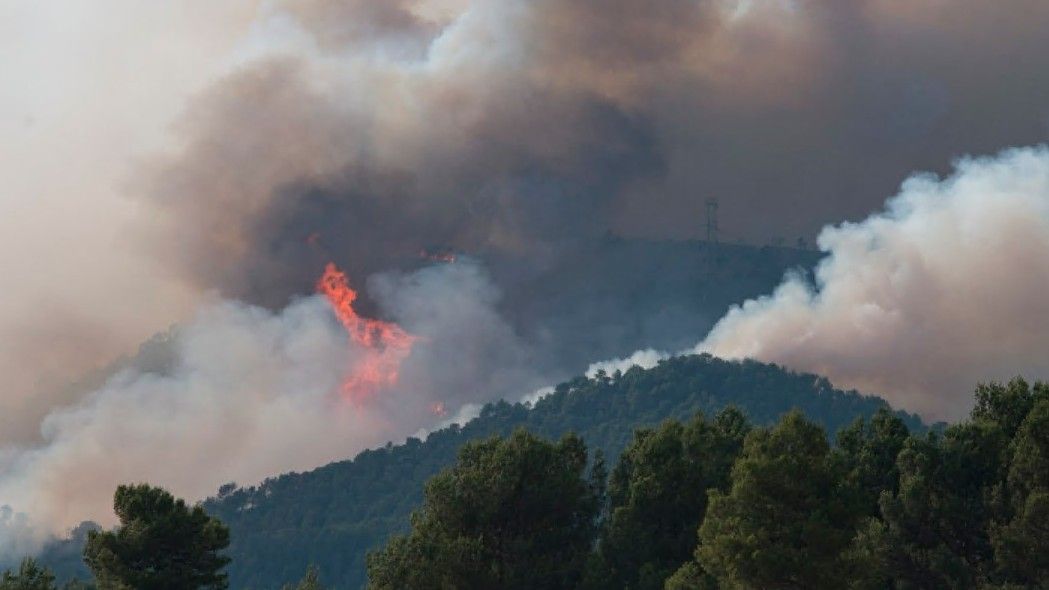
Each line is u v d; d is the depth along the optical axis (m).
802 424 196.38
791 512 188.12
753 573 182.12
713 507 195.75
